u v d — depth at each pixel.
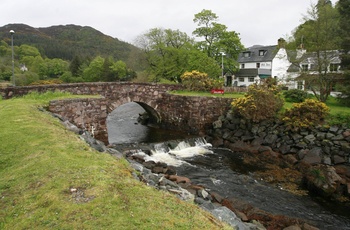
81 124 14.60
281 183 12.38
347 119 15.63
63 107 13.66
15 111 10.86
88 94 18.20
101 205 4.20
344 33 20.09
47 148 6.68
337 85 20.00
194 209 4.72
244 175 13.10
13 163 6.02
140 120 26.00
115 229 3.65
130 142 17.16
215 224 4.40
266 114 17.78
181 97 21.36
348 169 13.30
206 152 16.89
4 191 4.79
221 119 20.38
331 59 21.08
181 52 34.97
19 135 7.72
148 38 39.31
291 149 15.76
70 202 4.29
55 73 65.38
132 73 56.50
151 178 7.32
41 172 5.33
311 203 10.59
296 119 16.33
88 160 6.09
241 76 46.03
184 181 10.36
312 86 21.97
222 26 36.34
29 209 4.19
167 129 22.47
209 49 37.31
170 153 16.22
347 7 21.58
